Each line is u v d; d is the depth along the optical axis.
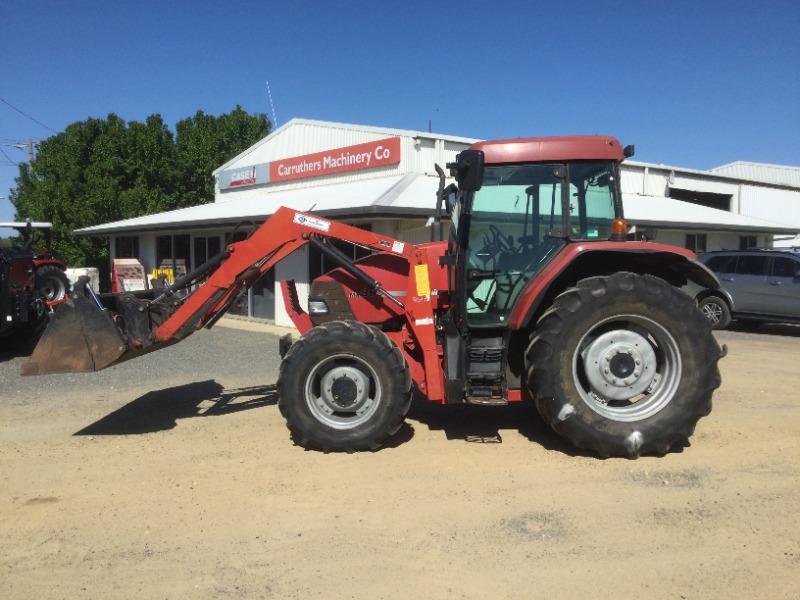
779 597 3.21
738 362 9.56
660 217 17.67
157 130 26.55
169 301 6.62
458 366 5.34
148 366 9.57
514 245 5.54
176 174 26.77
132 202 24.48
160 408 7.02
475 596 3.26
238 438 5.86
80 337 5.62
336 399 5.42
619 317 5.07
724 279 13.36
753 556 3.60
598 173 5.55
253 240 6.04
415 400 7.16
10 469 5.12
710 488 4.55
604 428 5.06
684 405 5.08
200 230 17.70
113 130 25.55
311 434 5.35
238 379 8.59
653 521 4.04
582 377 5.36
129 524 4.11
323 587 3.36
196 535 3.96
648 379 5.21
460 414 6.55
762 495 4.43
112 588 3.38
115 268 19.50
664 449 5.13
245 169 19.44
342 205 12.41
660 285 5.07
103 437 5.95
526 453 5.32
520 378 5.44
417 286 5.61
